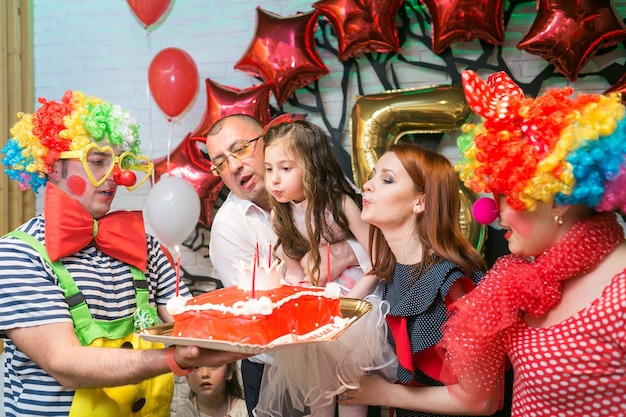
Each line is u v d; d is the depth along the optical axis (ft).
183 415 8.41
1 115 9.95
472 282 5.44
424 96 8.68
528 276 4.31
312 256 6.54
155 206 6.48
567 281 4.33
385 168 5.86
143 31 10.50
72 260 5.27
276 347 4.39
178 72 9.04
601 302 4.02
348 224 6.66
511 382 7.64
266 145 6.70
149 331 4.58
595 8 8.10
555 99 4.06
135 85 10.57
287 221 6.81
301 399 6.00
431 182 5.74
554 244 4.28
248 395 7.57
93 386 4.76
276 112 9.89
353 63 9.63
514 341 4.49
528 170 3.93
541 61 9.05
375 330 5.81
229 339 4.37
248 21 10.13
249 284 5.00
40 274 5.01
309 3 9.87
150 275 5.93
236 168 7.59
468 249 5.81
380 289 6.48
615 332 3.96
